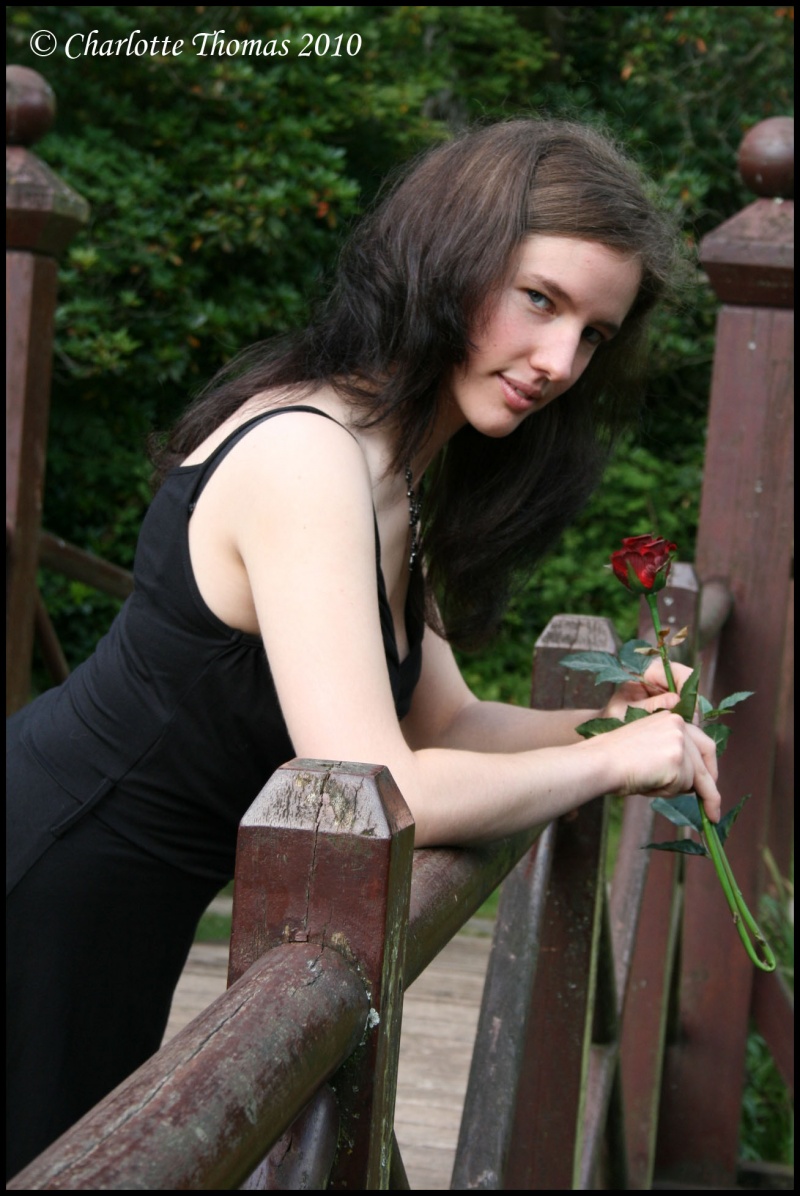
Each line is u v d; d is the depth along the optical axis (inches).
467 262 48.9
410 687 59.2
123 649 50.9
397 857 27.8
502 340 49.9
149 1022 55.0
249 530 45.1
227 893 168.2
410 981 32.1
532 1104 66.6
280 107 235.0
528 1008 56.9
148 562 50.0
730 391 112.4
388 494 52.6
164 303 232.4
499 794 43.6
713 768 52.6
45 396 108.1
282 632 43.1
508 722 63.7
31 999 51.6
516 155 50.0
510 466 62.6
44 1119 52.1
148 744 50.0
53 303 108.0
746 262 109.1
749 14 279.0
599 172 50.2
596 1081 78.5
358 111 240.7
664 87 281.9
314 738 41.6
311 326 53.4
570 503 64.2
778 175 108.2
